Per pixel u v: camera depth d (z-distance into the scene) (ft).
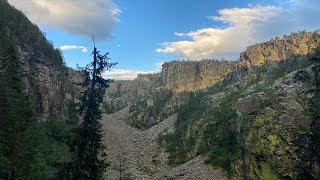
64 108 510.58
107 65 88.02
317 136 78.18
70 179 84.33
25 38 477.36
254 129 313.53
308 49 563.89
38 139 232.73
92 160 85.15
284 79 413.80
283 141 283.59
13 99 198.18
